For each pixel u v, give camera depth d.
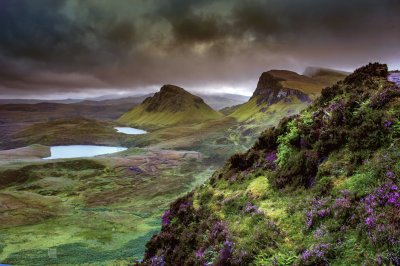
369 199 10.48
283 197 14.70
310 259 9.58
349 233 9.82
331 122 16.47
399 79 17.42
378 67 19.44
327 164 14.32
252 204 15.40
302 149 16.92
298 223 11.94
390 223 8.95
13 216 103.00
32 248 73.12
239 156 21.59
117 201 133.62
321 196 12.72
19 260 65.56
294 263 9.79
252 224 13.58
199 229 16.30
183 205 20.34
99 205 126.62
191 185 164.25
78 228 90.00
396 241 8.23
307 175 14.88
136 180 177.38
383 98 15.12
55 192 152.00
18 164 192.75
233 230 13.90
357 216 10.16
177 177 182.50
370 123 14.15
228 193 18.50
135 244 74.94
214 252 13.12
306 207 12.51
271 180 16.72
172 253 16.11
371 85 17.50
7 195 128.38
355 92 17.61
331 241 9.88
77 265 62.44
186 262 14.14
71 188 159.50
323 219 11.20
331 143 15.22
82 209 118.75
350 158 13.61
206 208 18.09
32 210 110.38
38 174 182.00
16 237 82.38
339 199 11.41
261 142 21.52
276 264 10.29
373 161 12.32
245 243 12.23
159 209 115.31
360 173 12.44
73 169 196.88
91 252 69.69
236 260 11.54
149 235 82.06
